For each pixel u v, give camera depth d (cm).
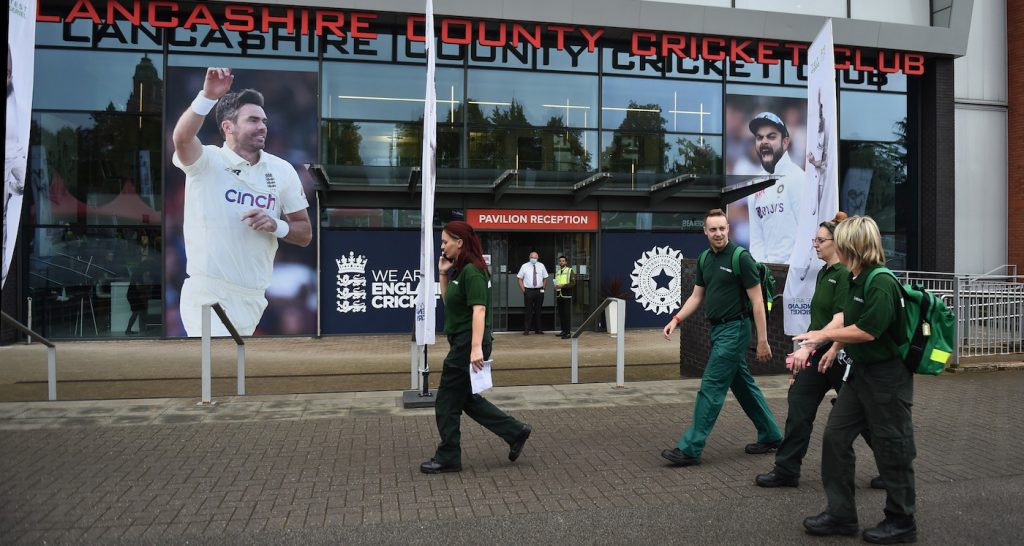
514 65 1412
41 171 1233
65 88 1240
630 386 783
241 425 605
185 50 1265
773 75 1524
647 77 1472
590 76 1448
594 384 797
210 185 1266
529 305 1365
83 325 1245
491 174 1273
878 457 373
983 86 1695
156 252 1264
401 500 430
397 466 498
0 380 836
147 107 1258
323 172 1199
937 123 1585
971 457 521
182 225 1261
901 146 1611
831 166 691
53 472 479
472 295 466
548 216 1419
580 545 363
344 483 461
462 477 475
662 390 761
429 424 615
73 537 371
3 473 477
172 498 431
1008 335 984
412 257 1359
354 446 546
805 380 461
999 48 1702
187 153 1260
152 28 1258
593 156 1447
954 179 1595
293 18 1273
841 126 1582
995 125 1706
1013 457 521
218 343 1220
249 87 1287
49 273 1234
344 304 1334
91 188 1247
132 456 516
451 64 1384
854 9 1552
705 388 501
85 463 499
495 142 1406
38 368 932
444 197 1378
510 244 1438
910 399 372
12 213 520
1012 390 770
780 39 1459
